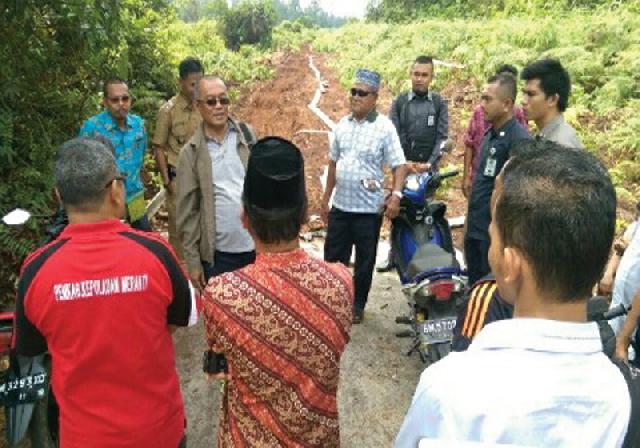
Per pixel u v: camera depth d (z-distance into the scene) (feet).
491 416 3.06
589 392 3.13
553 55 37.27
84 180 6.40
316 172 28.55
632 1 47.47
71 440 6.41
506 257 3.56
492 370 3.17
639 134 26.04
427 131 18.30
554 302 3.44
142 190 15.56
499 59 40.37
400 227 15.11
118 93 14.35
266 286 5.54
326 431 5.76
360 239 14.48
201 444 10.96
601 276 3.64
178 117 16.63
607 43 37.83
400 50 57.98
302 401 5.57
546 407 3.05
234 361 5.63
